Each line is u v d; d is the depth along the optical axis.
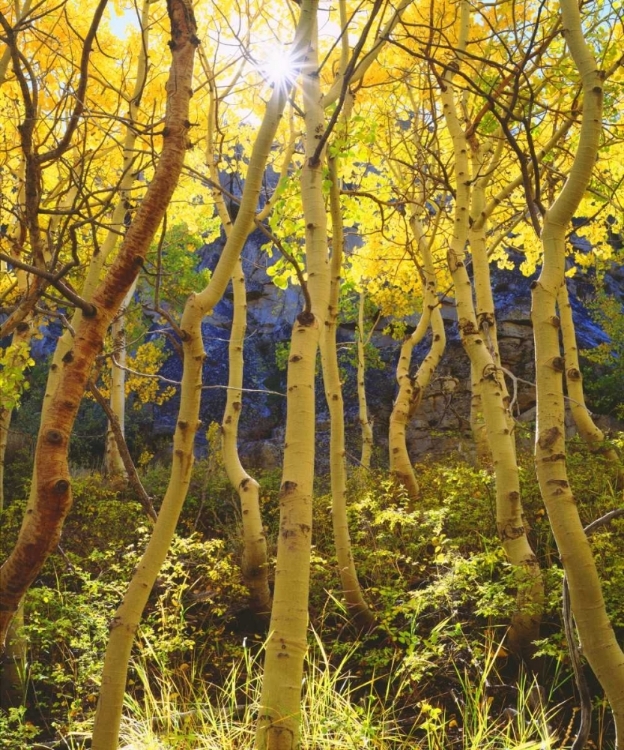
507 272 16.53
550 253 2.14
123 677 2.40
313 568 5.13
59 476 1.41
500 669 4.12
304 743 2.83
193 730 3.16
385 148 7.28
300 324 2.63
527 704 3.57
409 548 5.10
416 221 7.48
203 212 8.16
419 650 4.07
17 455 13.40
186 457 2.62
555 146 4.96
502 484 4.26
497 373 4.54
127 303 9.62
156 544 2.55
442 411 15.36
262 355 18.92
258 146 2.62
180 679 4.25
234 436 5.91
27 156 1.99
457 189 4.92
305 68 3.26
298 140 5.72
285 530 2.36
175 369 18.77
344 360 16.95
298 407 2.52
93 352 1.53
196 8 6.18
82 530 7.33
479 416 8.38
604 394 15.62
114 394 11.71
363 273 8.43
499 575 4.75
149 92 6.00
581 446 7.58
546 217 2.17
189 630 5.14
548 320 2.10
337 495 4.79
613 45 4.54
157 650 4.19
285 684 2.19
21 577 1.38
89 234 6.56
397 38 5.74
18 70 1.91
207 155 5.88
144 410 18.03
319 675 3.75
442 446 14.88
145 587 2.49
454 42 5.26
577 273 17.86
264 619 5.44
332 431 4.85
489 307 5.52
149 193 1.67
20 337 4.82
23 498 10.51
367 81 6.52
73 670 4.29
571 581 1.92
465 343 4.59
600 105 2.08
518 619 4.11
